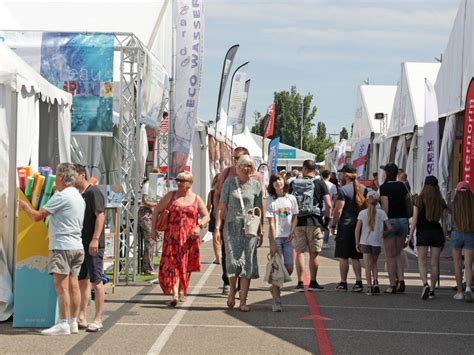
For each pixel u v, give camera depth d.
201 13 15.95
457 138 18.50
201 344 8.44
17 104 9.74
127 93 14.39
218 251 14.52
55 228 8.84
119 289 12.95
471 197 12.28
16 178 9.71
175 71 16.09
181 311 10.69
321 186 13.21
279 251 12.03
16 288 9.32
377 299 12.22
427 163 17.50
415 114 21.92
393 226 12.91
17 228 9.35
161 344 8.41
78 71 13.50
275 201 12.10
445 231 19.27
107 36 13.54
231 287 10.88
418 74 23.45
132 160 13.90
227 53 22.55
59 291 8.88
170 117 16.70
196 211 11.45
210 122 24.97
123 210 14.63
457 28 17.14
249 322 9.87
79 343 8.42
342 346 8.48
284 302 11.70
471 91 14.15
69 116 11.70
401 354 8.15
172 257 11.26
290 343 8.58
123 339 8.68
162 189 15.70
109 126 13.48
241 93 27.41
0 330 9.20
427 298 12.23
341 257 13.05
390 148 26.02
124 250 14.95
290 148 61.81
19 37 13.61
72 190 8.92
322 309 11.07
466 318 10.52
